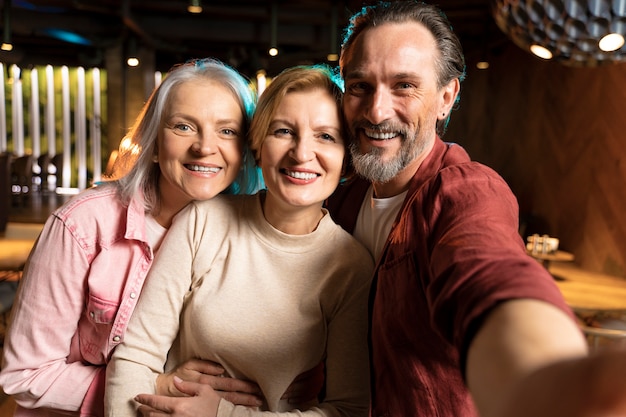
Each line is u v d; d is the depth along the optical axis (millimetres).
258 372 1146
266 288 1159
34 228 7164
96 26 7988
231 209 1230
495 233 772
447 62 1182
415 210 1056
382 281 1108
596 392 311
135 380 1105
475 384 498
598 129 5812
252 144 1185
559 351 430
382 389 1113
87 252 1229
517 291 541
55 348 1229
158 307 1153
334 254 1193
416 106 1147
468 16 7121
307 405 1215
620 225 5305
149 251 1256
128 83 8758
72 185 13023
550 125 6934
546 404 341
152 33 8055
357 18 1222
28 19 7691
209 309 1143
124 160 1342
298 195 1117
